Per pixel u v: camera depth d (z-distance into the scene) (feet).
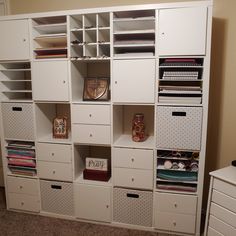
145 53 5.88
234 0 6.22
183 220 6.18
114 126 6.39
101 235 6.30
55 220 6.99
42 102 6.71
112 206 6.61
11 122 6.95
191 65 5.56
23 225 6.77
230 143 6.79
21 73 7.61
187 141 5.80
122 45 5.84
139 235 6.30
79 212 6.86
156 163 6.13
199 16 5.31
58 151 6.72
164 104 5.77
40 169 6.97
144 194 6.33
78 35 6.48
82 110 6.32
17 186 7.27
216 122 6.81
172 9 5.41
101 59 6.03
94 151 7.84
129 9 5.60
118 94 5.99
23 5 7.66
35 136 6.83
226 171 5.48
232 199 5.02
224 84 6.60
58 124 7.02
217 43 6.46
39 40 6.51
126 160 6.26
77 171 6.93
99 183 6.63
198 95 5.71
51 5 7.43
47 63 6.34
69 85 6.29
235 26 6.29
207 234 5.66
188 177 6.07
